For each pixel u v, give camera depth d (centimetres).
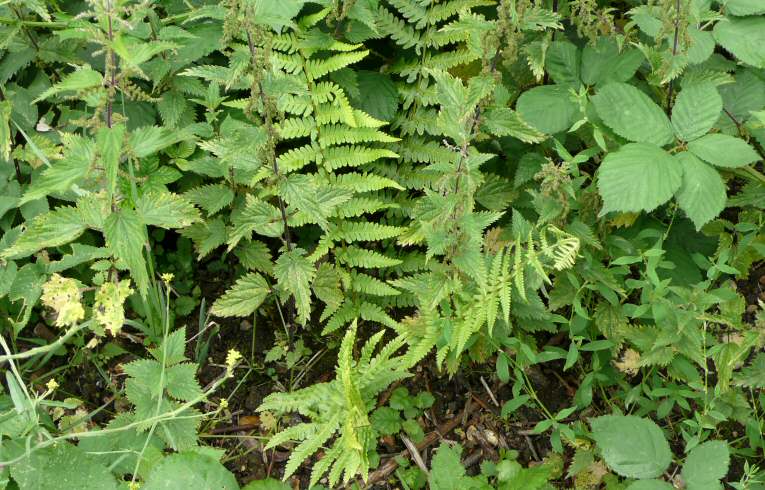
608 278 78
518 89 92
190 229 85
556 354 75
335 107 83
